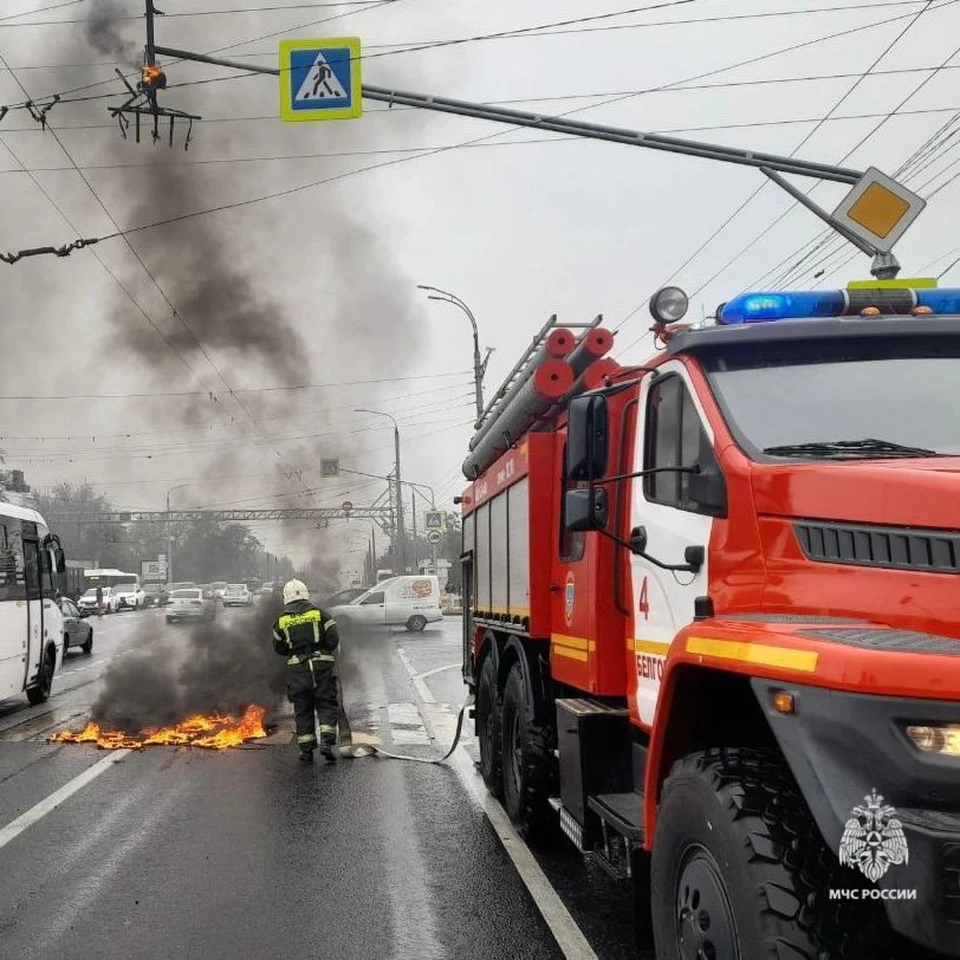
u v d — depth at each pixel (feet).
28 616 46.88
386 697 49.85
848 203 36.11
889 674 8.62
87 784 28.91
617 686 16.55
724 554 12.55
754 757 10.68
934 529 10.05
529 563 20.68
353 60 34.40
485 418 27.76
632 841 13.47
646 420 15.42
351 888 18.85
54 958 15.42
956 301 14.30
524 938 16.19
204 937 16.28
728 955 10.07
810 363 13.43
